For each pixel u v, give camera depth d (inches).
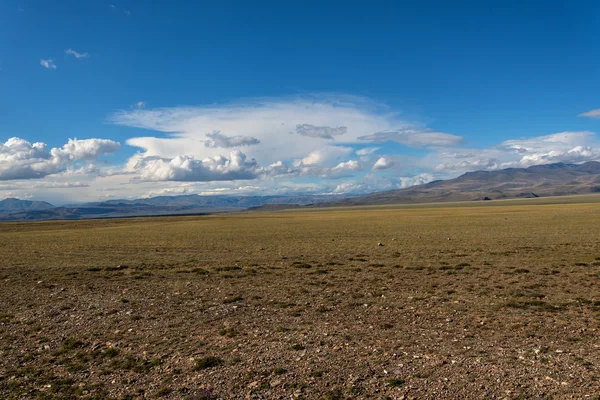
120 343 628.7
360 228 3026.6
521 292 869.8
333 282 1061.1
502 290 898.7
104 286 1092.5
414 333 624.7
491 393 414.6
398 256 1505.9
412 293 903.1
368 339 603.8
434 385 439.5
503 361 494.3
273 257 1600.6
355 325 679.1
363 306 804.6
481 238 2001.7
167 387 463.2
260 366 515.5
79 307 867.4
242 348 585.0
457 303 797.9
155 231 3390.7
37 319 779.4
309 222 4190.5
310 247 1898.4
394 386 442.0
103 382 487.2
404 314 737.0
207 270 1305.4
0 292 1047.0
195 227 3846.0
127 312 814.5
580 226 2444.6
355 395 426.3
